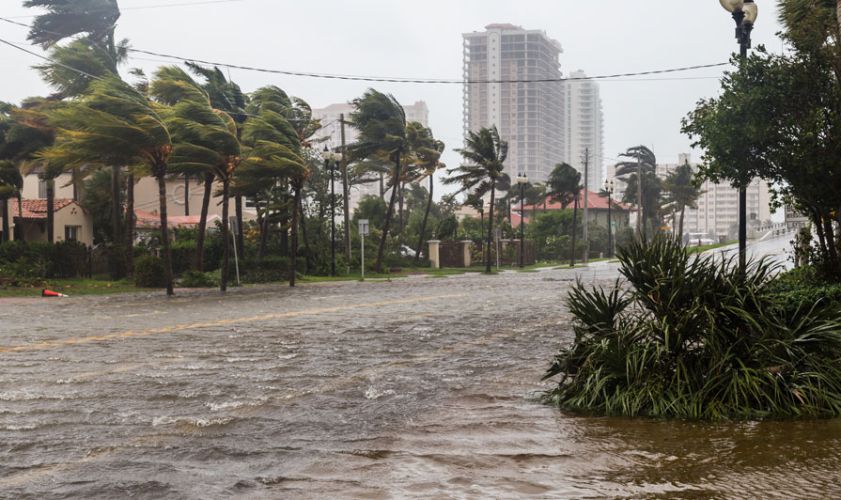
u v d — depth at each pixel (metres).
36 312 19.45
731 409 6.66
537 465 5.25
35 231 47.16
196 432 6.34
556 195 82.69
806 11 15.58
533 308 18.73
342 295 25.27
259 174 31.97
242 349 11.58
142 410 7.21
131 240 34.12
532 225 80.06
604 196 111.88
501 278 38.09
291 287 31.69
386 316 16.97
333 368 9.71
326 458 5.50
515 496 4.56
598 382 7.09
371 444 5.91
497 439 6.01
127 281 33.47
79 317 17.77
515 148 188.75
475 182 53.97
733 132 10.82
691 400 6.74
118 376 9.16
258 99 40.09
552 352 11.09
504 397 7.78
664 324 7.00
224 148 28.78
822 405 6.70
